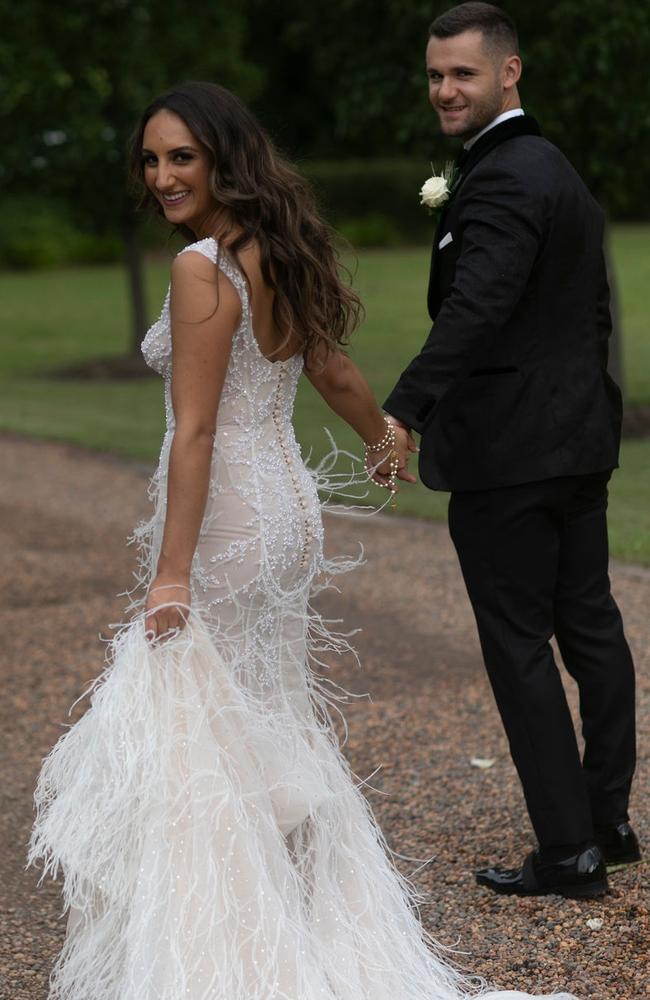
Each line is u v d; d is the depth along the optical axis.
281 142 9.08
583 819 9.80
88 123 41.84
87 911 8.18
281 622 8.67
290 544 8.56
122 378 44.97
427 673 15.73
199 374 8.05
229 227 8.31
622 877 10.20
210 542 8.38
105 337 56.28
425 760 12.91
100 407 39.03
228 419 8.37
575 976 8.79
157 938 7.78
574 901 9.80
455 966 8.99
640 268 67.12
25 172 43.16
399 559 21.08
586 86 26.22
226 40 45.03
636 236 83.38
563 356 9.56
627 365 40.88
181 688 8.10
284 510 8.53
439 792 12.09
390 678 15.61
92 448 32.62
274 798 8.39
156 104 8.30
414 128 28.42
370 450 9.55
